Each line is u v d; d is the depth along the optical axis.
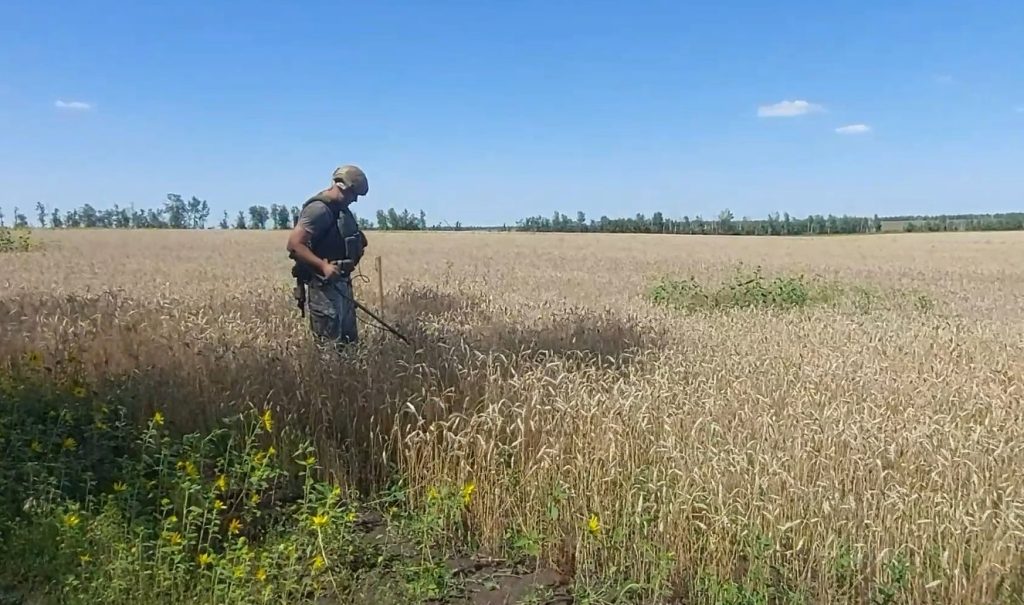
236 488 5.07
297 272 7.79
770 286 16.03
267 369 6.83
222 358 7.11
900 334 10.23
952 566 4.20
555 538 4.82
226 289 15.59
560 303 13.64
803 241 55.19
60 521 4.27
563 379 6.38
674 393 6.31
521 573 4.73
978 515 4.27
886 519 4.44
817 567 4.35
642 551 4.54
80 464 5.12
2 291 15.48
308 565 4.34
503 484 5.11
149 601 3.82
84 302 12.03
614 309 12.85
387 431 5.89
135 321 9.82
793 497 4.59
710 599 4.30
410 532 5.04
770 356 8.34
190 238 48.31
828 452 5.13
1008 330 11.23
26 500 4.55
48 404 6.21
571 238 55.62
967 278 22.81
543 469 4.99
